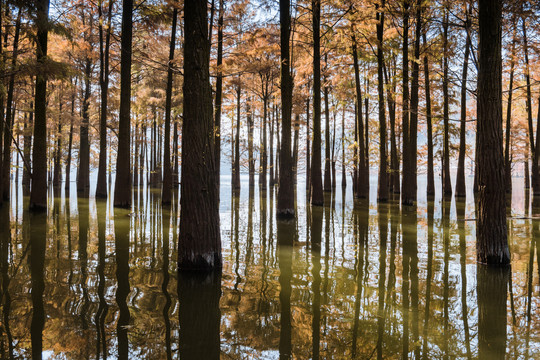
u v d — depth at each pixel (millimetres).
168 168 15773
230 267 6059
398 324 3826
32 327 3584
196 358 3029
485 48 6281
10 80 13086
